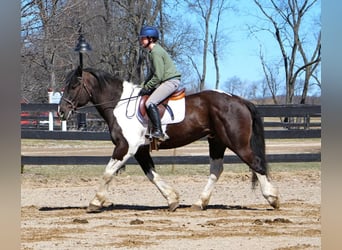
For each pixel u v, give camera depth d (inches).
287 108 739.4
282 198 551.5
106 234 370.9
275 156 743.1
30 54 873.5
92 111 729.6
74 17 948.6
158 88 453.1
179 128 458.0
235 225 404.8
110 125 461.7
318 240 348.8
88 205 505.7
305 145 1167.6
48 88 1230.3
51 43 887.7
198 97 467.2
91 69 471.8
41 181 689.0
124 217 443.5
